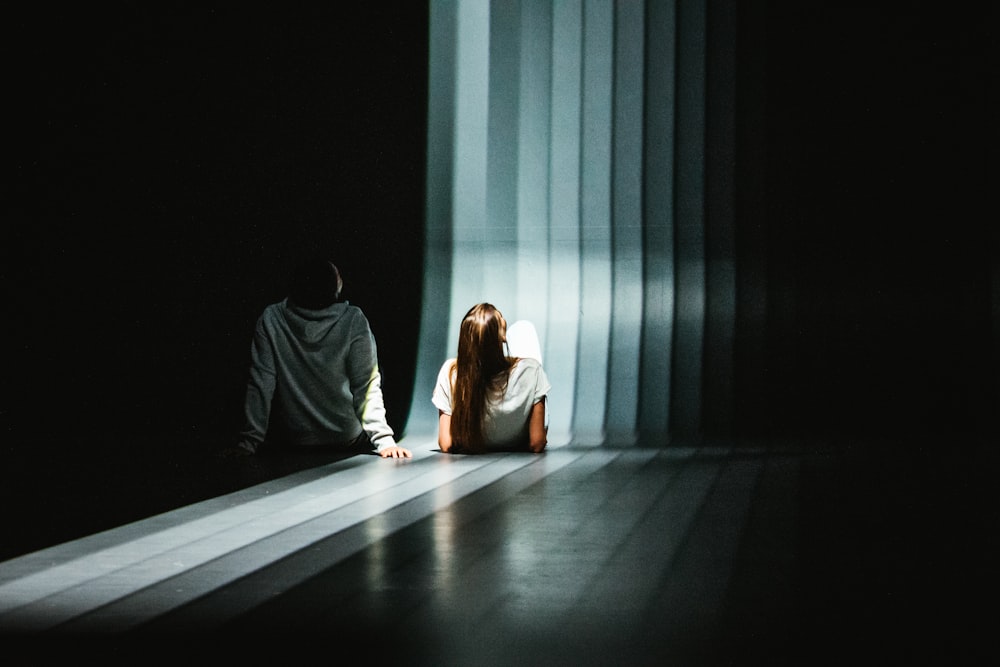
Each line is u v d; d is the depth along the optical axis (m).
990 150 8.13
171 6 8.08
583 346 7.00
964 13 8.16
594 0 8.48
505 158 8.28
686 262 8.19
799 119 8.42
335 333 4.61
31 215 7.79
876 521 3.12
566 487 3.74
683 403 5.79
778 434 5.01
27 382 6.29
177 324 7.45
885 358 6.73
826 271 8.10
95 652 2.01
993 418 5.27
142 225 7.94
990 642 2.06
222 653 2.01
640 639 2.08
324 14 8.26
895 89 8.27
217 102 8.16
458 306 7.70
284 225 8.12
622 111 8.41
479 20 8.45
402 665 1.94
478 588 2.44
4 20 7.74
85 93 7.96
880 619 2.20
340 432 4.69
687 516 3.23
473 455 4.57
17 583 2.50
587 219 8.23
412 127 8.27
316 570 2.60
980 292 7.77
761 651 2.02
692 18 8.50
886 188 8.19
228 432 5.24
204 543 2.90
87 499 3.55
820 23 8.38
